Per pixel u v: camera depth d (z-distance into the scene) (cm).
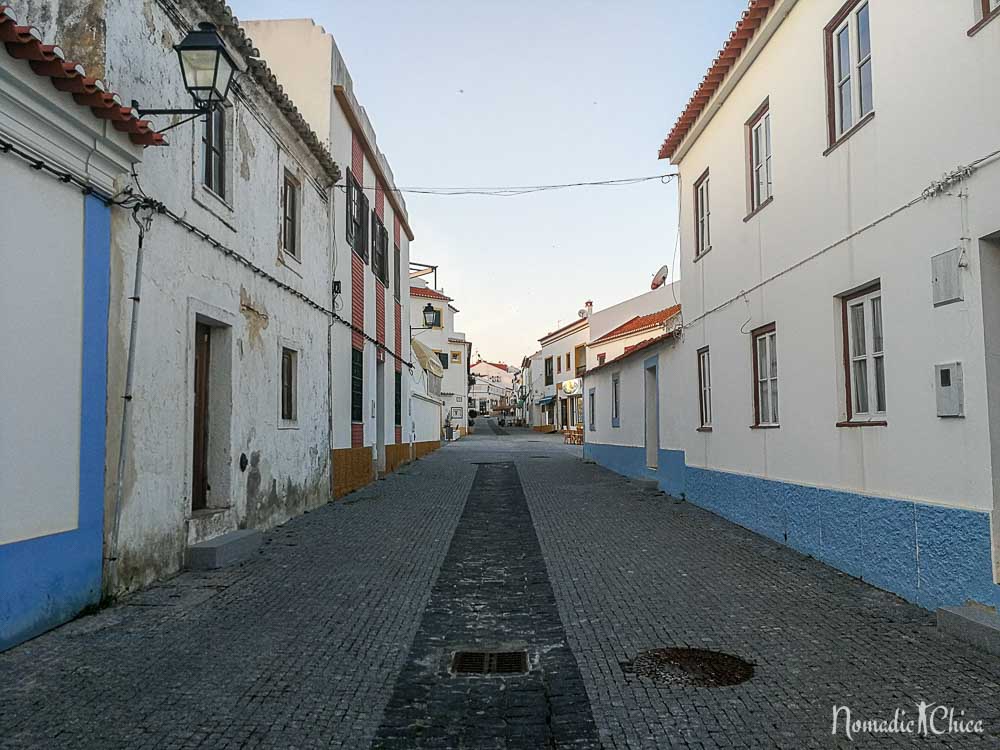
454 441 4622
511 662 510
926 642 527
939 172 587
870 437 698
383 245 1969
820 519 803
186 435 774
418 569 794
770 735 388
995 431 534
